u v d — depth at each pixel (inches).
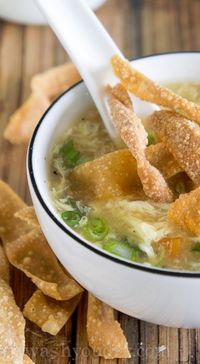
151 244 11.6
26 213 13.4
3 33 19.7
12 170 16.1
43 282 12.5
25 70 18.7
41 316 12.5
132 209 12.0
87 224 12.0
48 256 13.3
